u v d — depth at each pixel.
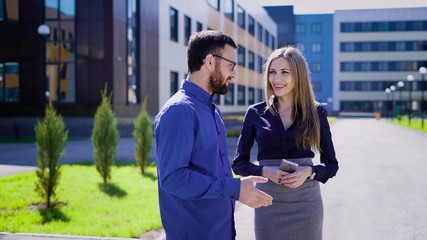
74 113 22.97
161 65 26.97
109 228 5.45
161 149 1.97
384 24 63.59
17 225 5.56
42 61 23.53
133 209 6.48
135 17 24.61
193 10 31.12
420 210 6.68
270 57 2.98
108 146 8.73
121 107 23.08
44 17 23.52
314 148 2.91
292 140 2.92
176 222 2.10
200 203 2.09
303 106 2.88
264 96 3.06
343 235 5.41
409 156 14.59
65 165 11.88
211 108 2.23
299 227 2.87
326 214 6.46
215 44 2.13
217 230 2.13
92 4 22.70
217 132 2.21
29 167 11.88
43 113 23.45
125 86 23.62
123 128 23.20
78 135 22.92
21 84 23.73
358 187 8.66
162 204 2.15
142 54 24.72
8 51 23.80
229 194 1.95
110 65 22.50
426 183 9.12
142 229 5.35
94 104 22.77
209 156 2.11
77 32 22.98
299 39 71.75
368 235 5.40
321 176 2.81
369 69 66.12
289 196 2.87
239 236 5.32
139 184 8.74
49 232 5.28
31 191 8.02
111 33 22.47
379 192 8.12
